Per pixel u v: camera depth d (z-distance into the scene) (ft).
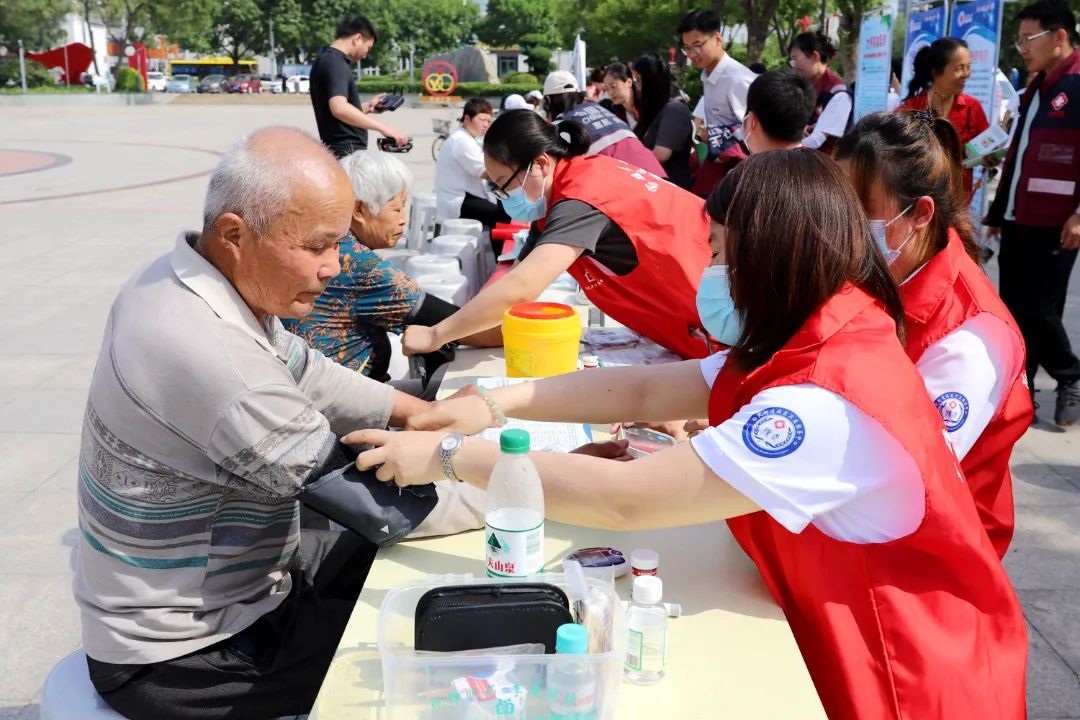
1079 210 13.09
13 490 11.93
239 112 108.68
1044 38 13.38
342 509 5.25
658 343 9.76
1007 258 14.17
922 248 5.85
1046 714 8.00
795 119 11.35
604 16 94.48
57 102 127.24
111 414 4.87
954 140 6.17
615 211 8.84
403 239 26.40
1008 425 5.78
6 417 14.33
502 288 8.50
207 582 5.19
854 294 4.56
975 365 5.49
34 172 47.96
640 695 4.17
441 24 239.71
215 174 4.85
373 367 9.65
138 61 163.22
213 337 4.80
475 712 3.77
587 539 5.63
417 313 9.35
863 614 4.44
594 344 9.80
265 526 5.39
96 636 5.08
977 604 4.58
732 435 4.40
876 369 4.32
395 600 4.39
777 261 4.48
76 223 32.48
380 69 230.27
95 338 18.43
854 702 4.31
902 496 4.33
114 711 5.19
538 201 9.29
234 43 216.95
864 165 5.78
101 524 5.01
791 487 4.28
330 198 4.82
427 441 5.35
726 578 5.19
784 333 4.63
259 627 5.41
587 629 3.98
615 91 23.04
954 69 16.39
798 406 4.27
